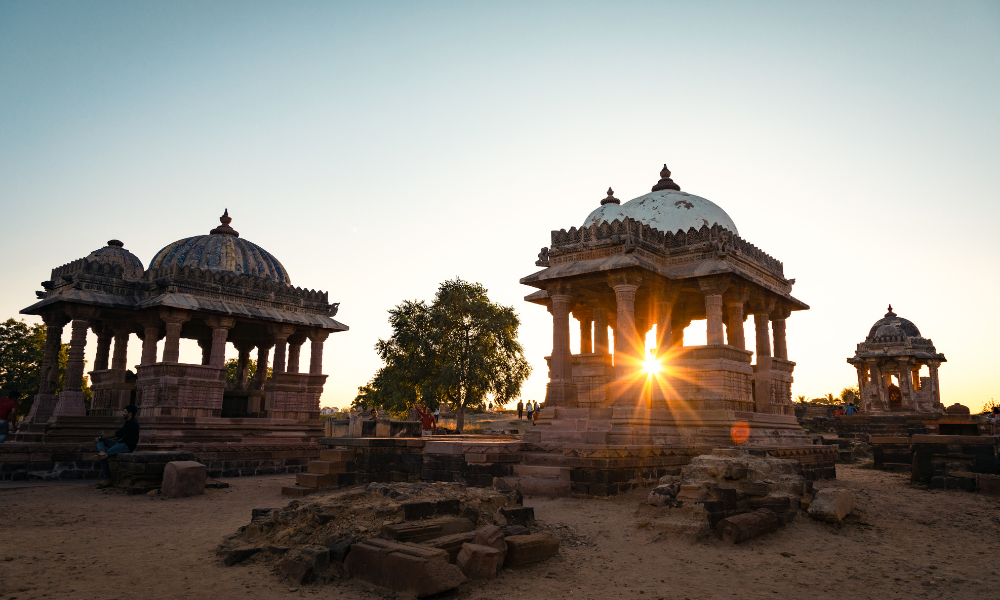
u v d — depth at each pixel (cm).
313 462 1825
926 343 4941
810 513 1248
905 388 4831
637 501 1470
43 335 5025
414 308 4488
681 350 1992
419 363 4266
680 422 1911
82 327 2480
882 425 4100
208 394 2561
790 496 1272
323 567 830
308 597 753
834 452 2170
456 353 4209
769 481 1296
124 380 2761
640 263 1889
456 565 837
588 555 988
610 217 2336
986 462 1756
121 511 1389
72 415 2378
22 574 816
